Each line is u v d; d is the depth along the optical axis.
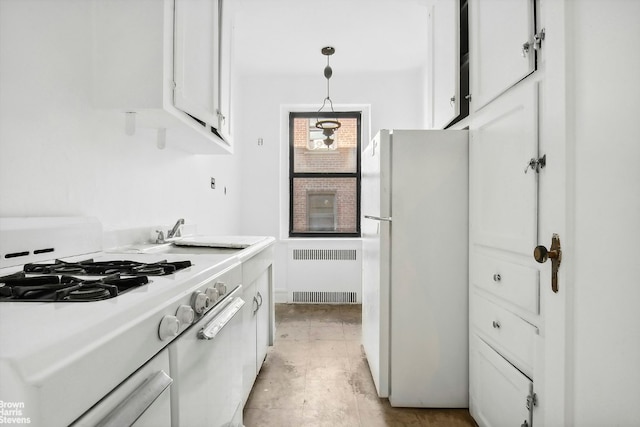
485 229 1.50
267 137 3.69
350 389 1.92
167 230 1.83
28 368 0.39
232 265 1.22
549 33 0.94
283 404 1.77
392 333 1.75
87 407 0.47
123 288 0.72
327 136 3.54
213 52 1.69
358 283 3.63
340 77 3.65
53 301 0.61
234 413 1.22
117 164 1.51
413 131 1.73
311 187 3.97
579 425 0.83
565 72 0.87
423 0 2.30
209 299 0.89
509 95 1.29
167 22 1.28
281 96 3.68
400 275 1.74
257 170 3.70
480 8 1.54
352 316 3.21
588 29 0.80
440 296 1.73
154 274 0.87
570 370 0.86
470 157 1.69
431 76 2.24
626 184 0.70
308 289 3.64
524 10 1.16
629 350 0.69
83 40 1.25
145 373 0.62
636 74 0.67
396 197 1.73
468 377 1.73
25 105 1.05
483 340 1.54
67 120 1.21
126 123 1.33
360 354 2.38
